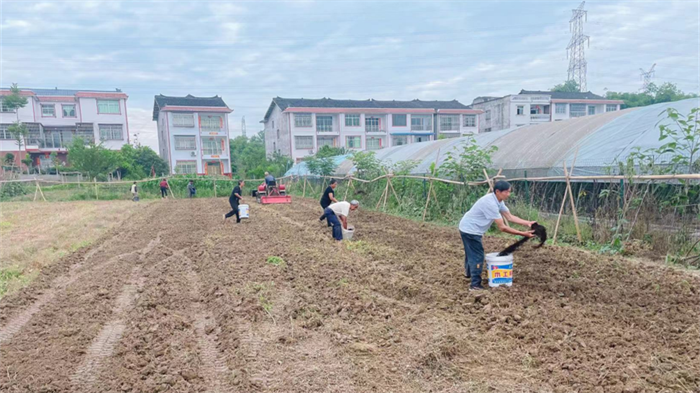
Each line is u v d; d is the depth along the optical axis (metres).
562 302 5.26
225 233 11.88
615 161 10.00
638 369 3.62
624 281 6.04
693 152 7.88
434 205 13.55
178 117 44.06
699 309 4.88
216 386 3.79
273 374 3.90
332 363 4.07
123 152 42.50
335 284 6.52
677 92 54.97
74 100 45.66
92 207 21.41
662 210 7.97
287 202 22.14
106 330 5.15
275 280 6.84
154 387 3.74
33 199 26.78
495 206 5.75
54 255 9.45
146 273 7.86
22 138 42.28
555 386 3.48
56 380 3.92
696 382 3.40
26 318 5.74
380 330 4.74
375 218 14.20
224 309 5.63
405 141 49.72
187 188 31.05
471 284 5.96
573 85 66.19
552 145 13.15
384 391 3.54
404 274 6.98
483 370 3.80
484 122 55.22
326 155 34.97
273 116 52.34
